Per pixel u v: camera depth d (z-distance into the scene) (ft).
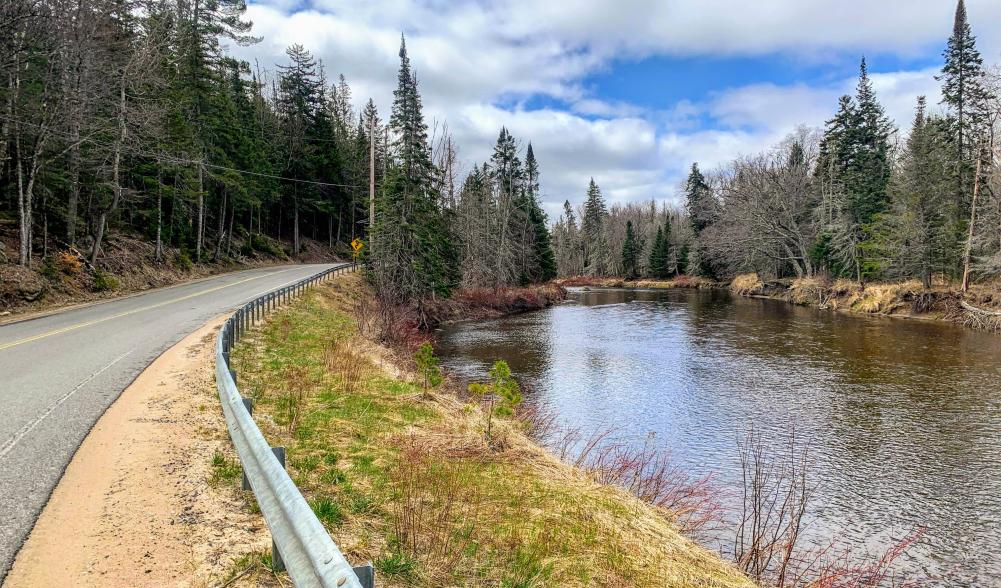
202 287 94.99
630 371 71.05
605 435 46.32
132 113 89.86
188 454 20.43
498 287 156.97
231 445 22.04
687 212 294.25
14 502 15.56
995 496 35.32
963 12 142.61
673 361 77.46
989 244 119.24
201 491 17.15
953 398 56.54
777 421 50.19
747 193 205.16
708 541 28.63
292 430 26.55
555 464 30.76
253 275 121.60
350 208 223.30
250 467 14.12
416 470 22.85
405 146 113.80
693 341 94.63
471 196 163.94
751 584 20.34
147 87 98.53
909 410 52.80
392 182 112.37
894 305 128.88
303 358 44.96
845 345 88.07
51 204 92.17
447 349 87.40
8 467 18.17
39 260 75.36
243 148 148.77
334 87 268.41
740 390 61.16
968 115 130.21
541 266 208.54
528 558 17.04
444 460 25.85
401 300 111.45
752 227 198.59
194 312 63.62
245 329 51.44
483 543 17.69
